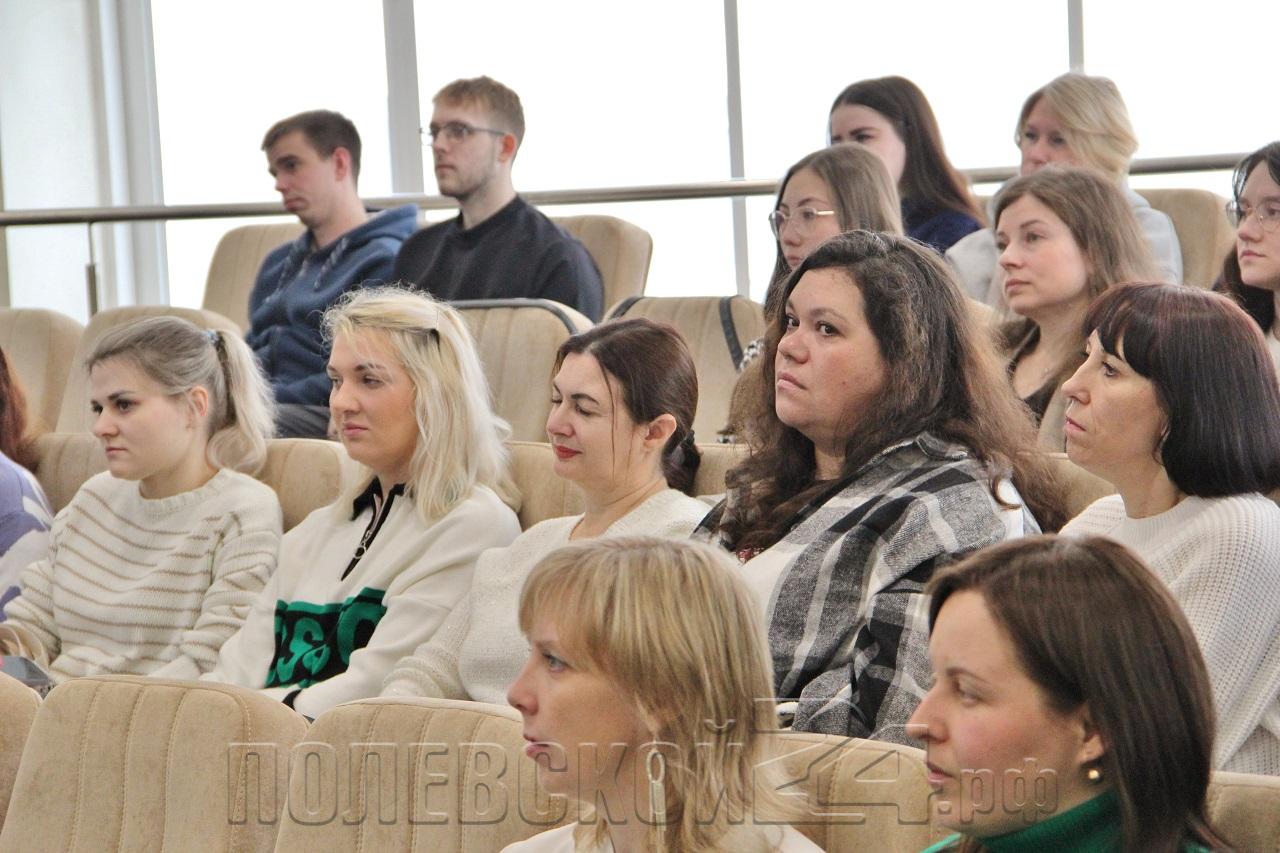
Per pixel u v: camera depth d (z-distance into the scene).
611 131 8.41
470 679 3.38
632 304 5.42
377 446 3.72
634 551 1.96
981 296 5.08
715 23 8.20
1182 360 2.52
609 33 8.37
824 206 4.55
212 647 3.90
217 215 7.16
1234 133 7.36
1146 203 5.30
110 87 8.88
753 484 3.06
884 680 2.58
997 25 7.70
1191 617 2.47
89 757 2.57
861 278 2.88
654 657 1.89
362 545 3.76
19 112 8.52
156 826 2.51
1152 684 1.67
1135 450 2.56
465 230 5.94
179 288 8.95
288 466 4.24
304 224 6.49
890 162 5.58
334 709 2.40
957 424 2.86
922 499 2.73
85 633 4.14
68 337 6.54
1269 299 3.78
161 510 4.12
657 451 3.33
